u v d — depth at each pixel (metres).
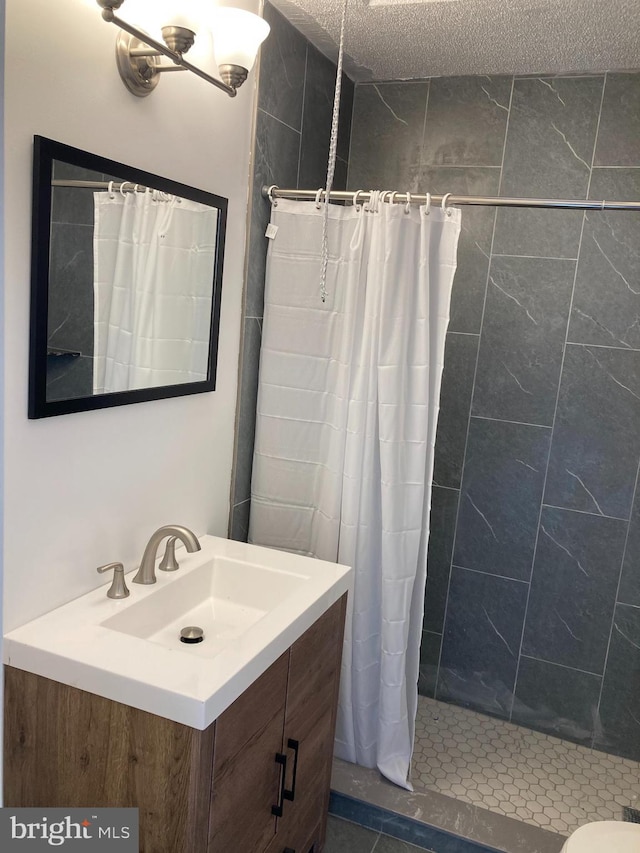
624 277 2.41
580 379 2.50
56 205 1.36
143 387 1.71
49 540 1.49
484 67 2.44
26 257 1.33
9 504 1.37
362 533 2.19
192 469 2.00
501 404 2.61
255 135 2.04
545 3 1.92
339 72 1.82
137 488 1.76
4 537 1.37
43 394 1.39
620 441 2.48
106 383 1.58
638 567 2.53
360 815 2.22
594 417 2.50
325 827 2.07
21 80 1.26
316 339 2.18
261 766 1.55
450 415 2.68
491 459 2.65
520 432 2.60
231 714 1.37
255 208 2.11
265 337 2.21
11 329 1.32
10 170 1.26
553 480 2.58
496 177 2.53
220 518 2.19
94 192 1.46
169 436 1.87
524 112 2.47
